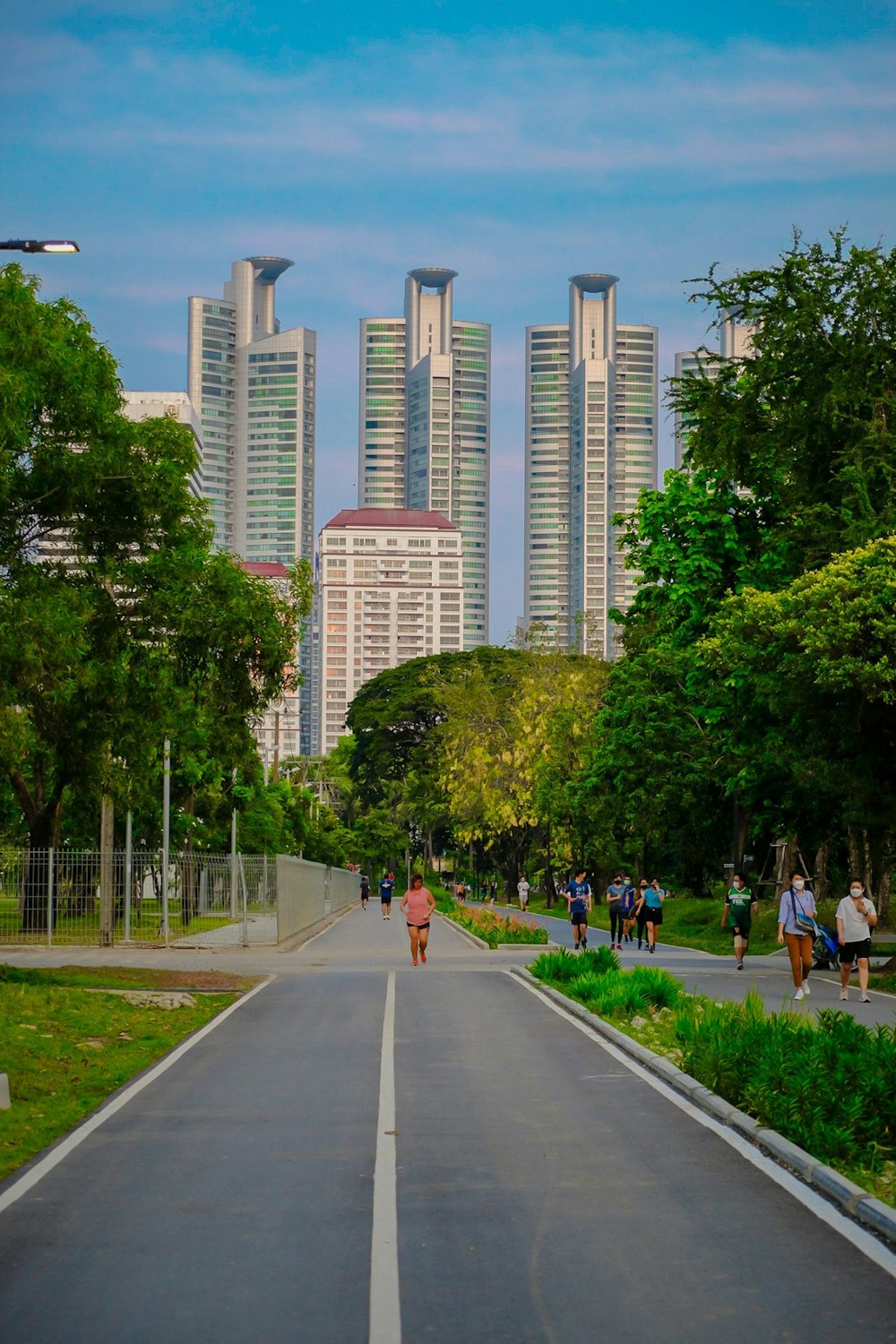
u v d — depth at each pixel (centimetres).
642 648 6231
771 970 3353
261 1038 1911
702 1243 836
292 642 2806
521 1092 1423
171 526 2766
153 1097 1413
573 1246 830
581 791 6931
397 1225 884
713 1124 1237
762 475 3928
